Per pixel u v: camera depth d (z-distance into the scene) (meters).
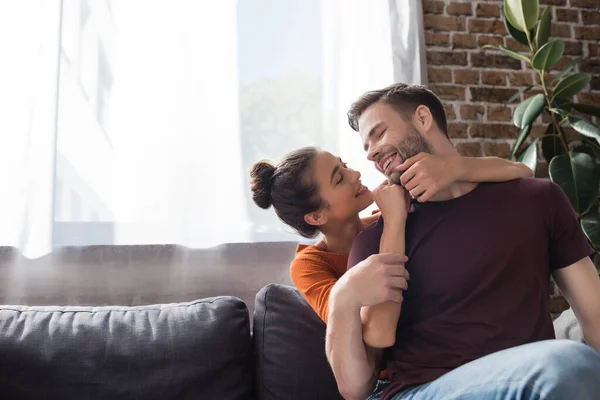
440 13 2.86
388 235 1.20
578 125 2.47
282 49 2.54
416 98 1.34
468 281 1.13
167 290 2.27
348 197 1.64
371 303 1.11
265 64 2.52
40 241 2.16
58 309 1.73
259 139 2.47
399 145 1.31
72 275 2.21
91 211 2.25
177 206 2.31
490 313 1.11
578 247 1.19
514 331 1.09
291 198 1.66
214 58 2.43
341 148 2.52
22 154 2.21
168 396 1.58
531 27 2.58
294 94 2.52
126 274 2.25
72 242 2.22
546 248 1.18
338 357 1.14
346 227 1.69
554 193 1.21
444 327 1.13
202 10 2.45
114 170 2.29
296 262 1.67
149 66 2.37
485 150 2.80
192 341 1.64
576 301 1.21
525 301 1.12
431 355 1.12
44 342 1.59
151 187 2.31
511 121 2.85
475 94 2.83
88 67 2.32
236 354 1.67
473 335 1.10
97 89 2.31
